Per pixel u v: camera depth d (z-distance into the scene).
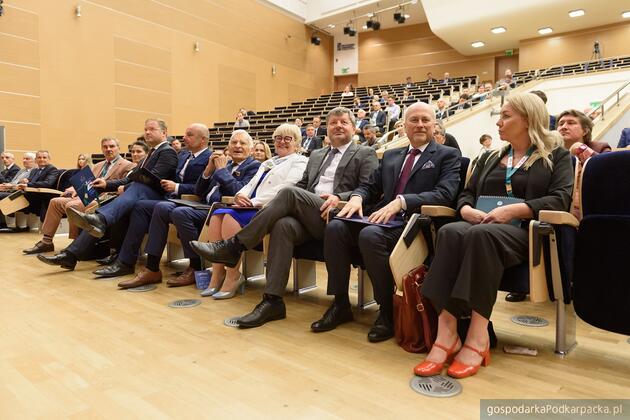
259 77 12.78
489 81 14.00
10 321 1.78
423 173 1.82
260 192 2.41
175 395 1.17
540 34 12.42
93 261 3.09
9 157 5.65
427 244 1.67
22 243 3.88
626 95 6.76
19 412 1.08
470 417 1.06
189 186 2.80
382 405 1.12
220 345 1.54
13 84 7.53
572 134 2.34
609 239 1.30
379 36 15.42
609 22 11.55
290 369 1.34
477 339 1.36
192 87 10.72
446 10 11.64
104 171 3.63
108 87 8.89
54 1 8.05
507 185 1.57
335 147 2.23
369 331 1.68
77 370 1.32
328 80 15.82
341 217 1.77
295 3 13.96
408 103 9.91
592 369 1.35
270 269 1.84
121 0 9.14
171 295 2.23
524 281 1.42
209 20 11.19
